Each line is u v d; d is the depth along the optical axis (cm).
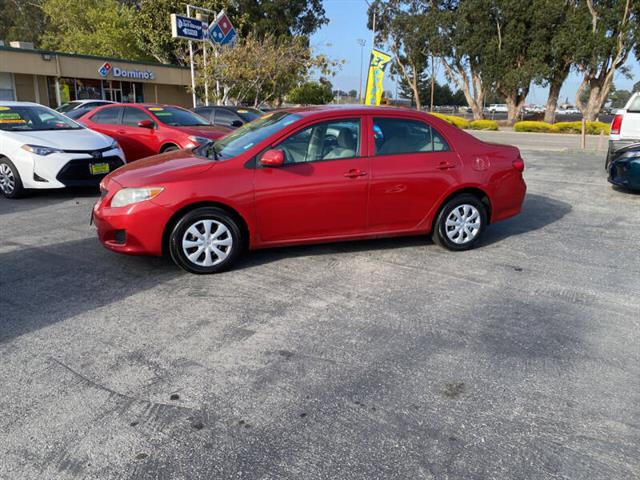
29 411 280
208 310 410
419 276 493
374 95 1831
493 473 242
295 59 2239
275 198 485
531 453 255
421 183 530
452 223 560
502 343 364
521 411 288
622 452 257
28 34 4875
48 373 317
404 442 261
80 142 812
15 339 358
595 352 354
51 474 236
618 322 400
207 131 1022
